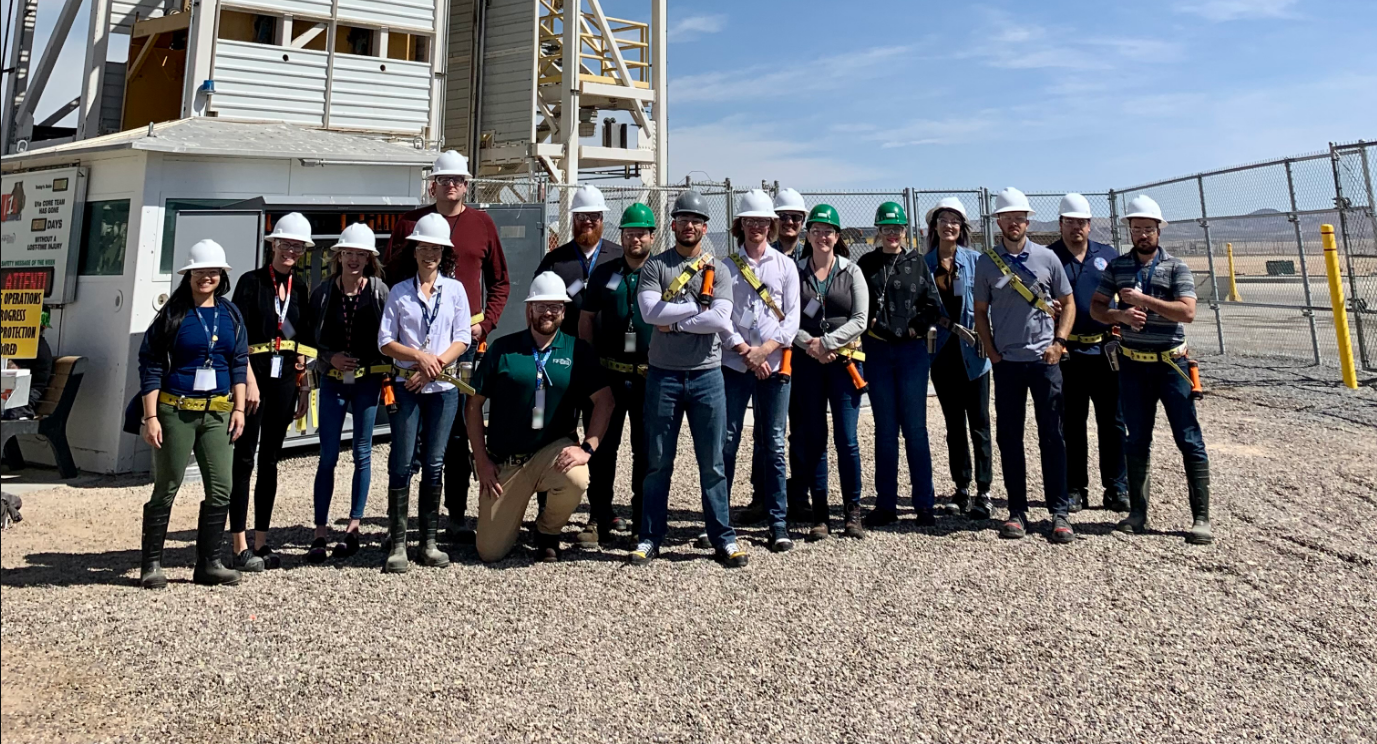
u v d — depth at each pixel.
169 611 4.25
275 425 5.11
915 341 5.67
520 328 10.02
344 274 5.18
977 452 6.06
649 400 5.01
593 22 18.34
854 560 5.04
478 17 17.97
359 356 5.16
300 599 4.44
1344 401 10.02
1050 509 5.49
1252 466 7.26
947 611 4.24
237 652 3.76
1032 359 5.41
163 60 14.71
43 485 7.25
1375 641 3.86
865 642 3.87
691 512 6.29
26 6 13.02
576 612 4.25
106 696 3.34
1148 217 5.33
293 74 13.05
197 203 8.05
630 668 3.61
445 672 3.57
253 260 7.63
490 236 6.12
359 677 3.53
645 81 18.88
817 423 5.47
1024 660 3.68
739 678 3.52
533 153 17.28
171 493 4.60
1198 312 21.00
